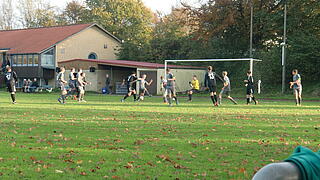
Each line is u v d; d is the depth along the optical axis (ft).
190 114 50.90
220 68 148.97
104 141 28.35
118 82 150.92
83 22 222.89
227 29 147.74
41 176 18.39
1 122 40.01
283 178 5.67
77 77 80.48
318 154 6.33
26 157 22.66
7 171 19.27
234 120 43.55
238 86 136.26
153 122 40.93
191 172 19.40
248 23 141.49
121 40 187.21
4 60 181.98
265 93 121.70
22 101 78.89
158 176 18.54
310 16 131.13
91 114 49.75
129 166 20.48
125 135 31.45
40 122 40.27
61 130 34.22
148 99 95.50
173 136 31.12
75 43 172.45
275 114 51.88
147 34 197.36
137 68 136.15
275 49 128.26
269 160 22.33
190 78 141.28
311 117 47.93
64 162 21.47
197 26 151.64
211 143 27.89
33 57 166.09
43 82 168.45
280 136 31.63
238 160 22.33
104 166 20.63
